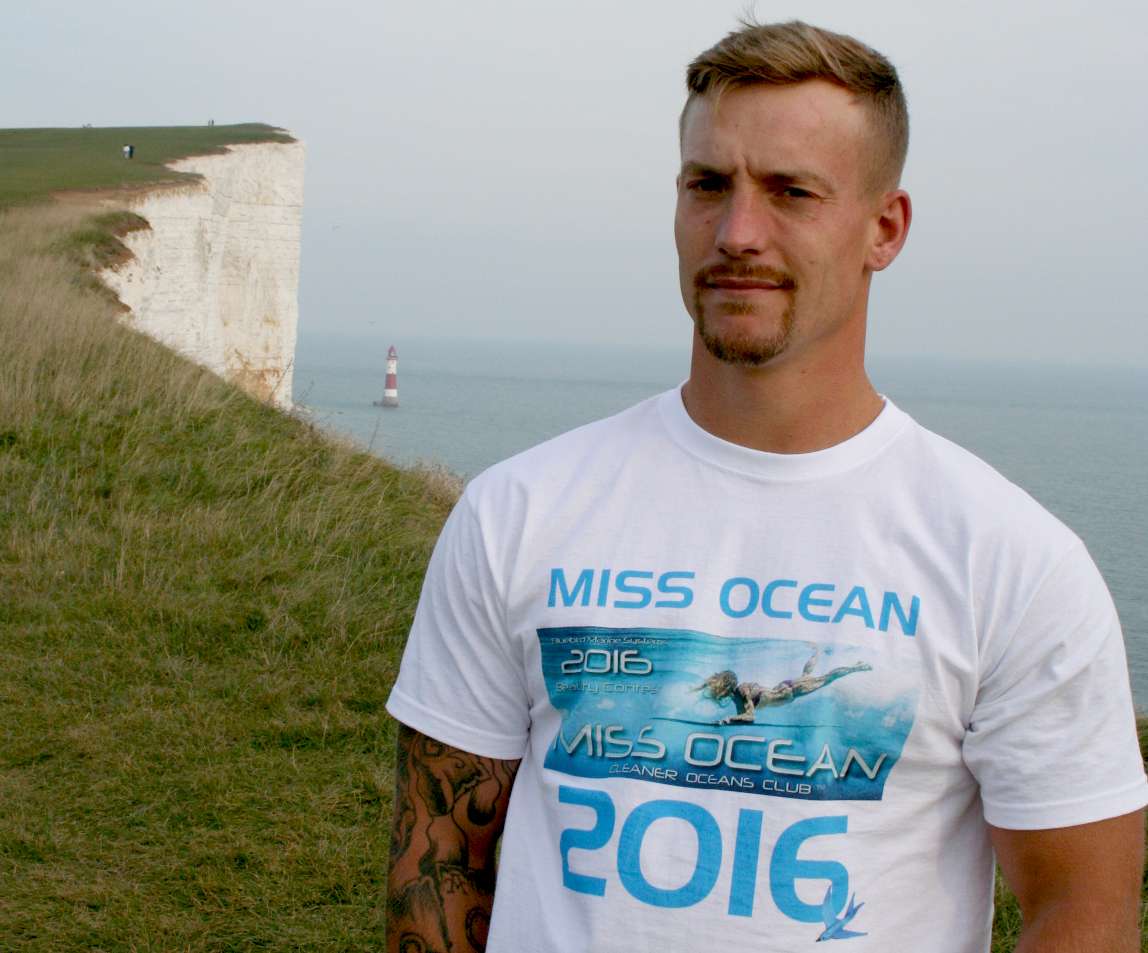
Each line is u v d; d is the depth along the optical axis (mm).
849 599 1555
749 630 1572
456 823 1768
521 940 1596
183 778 4996
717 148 1614
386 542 8141
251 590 7129
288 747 5379
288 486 9039
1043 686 1490
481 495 1769
